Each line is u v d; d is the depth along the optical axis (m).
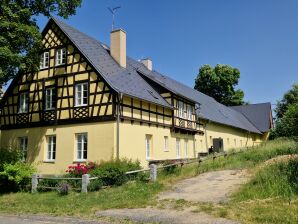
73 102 18.98
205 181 14.73
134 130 18.77
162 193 12.74
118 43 21.81
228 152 23.14
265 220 8.34
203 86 55.88
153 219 9.20
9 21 16.62
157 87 23.95
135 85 20.78
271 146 22.05
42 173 19.41
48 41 20.95
